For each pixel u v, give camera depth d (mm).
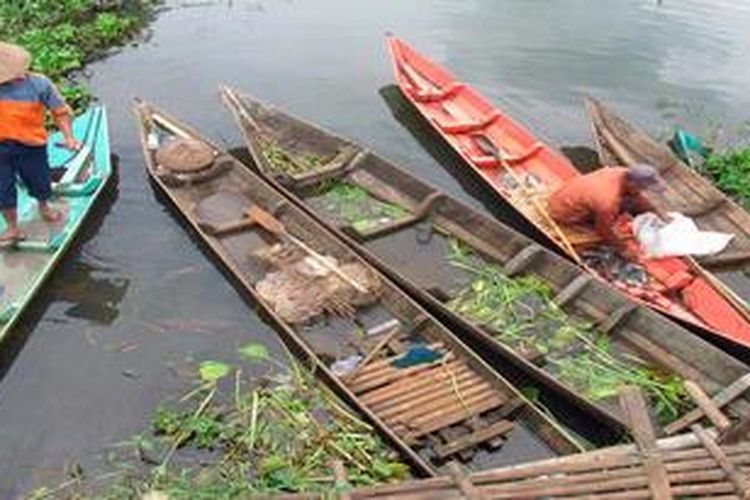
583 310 8109
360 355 7582
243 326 8078
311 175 9891
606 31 14570
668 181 10203
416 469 6387
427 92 11727
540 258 8539
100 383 7414
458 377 7258
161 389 7371
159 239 9148
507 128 10922
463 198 10102
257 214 9203
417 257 8945
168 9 14875
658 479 5824
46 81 8211
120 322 8078
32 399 7234
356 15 14836
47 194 8648
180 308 8273
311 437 6742
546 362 7602
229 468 6570
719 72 13227
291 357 7613
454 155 10859
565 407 7273
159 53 13141
